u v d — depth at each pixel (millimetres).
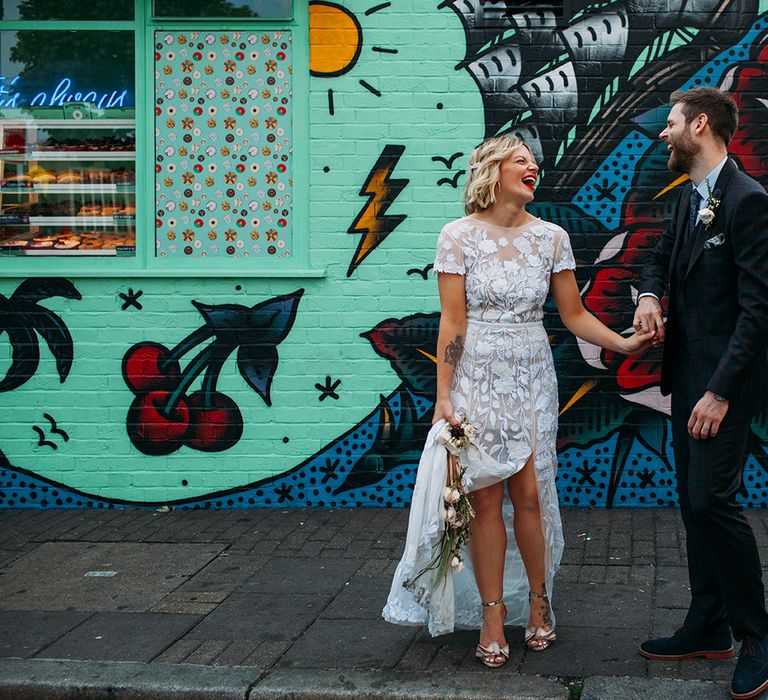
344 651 4414
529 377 4359
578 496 6715
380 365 6762
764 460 6570
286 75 6781
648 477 6672
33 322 6852
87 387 6859
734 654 4238
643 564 5465
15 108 6973
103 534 6320
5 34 6938
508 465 4277
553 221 6684
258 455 6832
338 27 6699
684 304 4043
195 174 6859
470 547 4383
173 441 6859
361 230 6746
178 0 6805
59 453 6891
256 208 6836
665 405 6641
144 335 6828
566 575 5324
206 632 4676
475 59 6664
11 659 4375
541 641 4355
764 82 6543
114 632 4695
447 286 4336
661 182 6629
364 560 5703
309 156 6754
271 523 6492
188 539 6180
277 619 4820
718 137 3980
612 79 6625
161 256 6898
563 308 4496
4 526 6523
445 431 4215
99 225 6949
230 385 6820
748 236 3811
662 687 3922
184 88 6832
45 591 5309
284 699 4000
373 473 6801
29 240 6965
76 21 6902
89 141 6945
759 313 3771
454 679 4070
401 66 6688
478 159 4363
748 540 3900
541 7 6625
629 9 6594
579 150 6652
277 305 6777
